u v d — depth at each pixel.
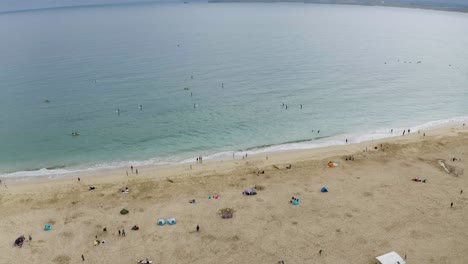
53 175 54.44
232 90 93.50
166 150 62.31
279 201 47.03
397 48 160.00
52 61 127.44
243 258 37.22
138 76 106.19
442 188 49.38
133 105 82.44
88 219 43.50
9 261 36.75
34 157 59.62
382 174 53.47
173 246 38.97
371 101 87.00
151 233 41.00
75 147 63.00
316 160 58.12
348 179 52.22
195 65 120.81
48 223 42.75
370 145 63.88
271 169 55.53
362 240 39.53
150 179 52.75
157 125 72.06
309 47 160.12
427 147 62.28
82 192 49.41
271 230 41.38
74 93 90.56
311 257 37.19
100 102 84.25
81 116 76.06
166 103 83.81
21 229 41.66
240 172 54.72
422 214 43.78
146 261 36.50
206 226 42.19
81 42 174.50
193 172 54.97
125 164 57.84
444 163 55.53
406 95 91.75
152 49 152.25
